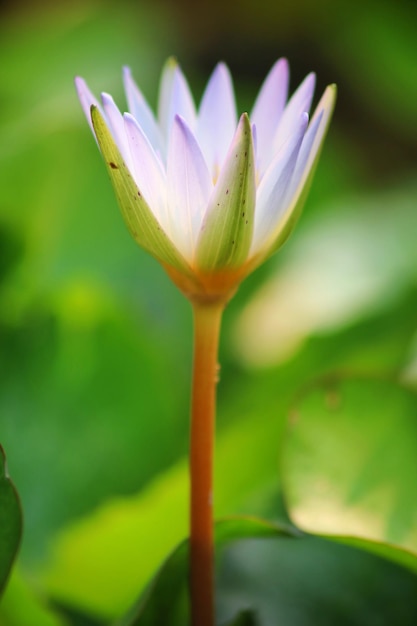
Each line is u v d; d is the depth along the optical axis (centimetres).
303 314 96
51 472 78
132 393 82
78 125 108
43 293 86
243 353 95
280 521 76
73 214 103
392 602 72
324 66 153
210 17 150
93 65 121
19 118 113
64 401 81
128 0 138
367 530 69
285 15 146
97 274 100
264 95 63
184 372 94
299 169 60
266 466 78
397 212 109
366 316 94
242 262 61
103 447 80
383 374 73
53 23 133
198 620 64
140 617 66
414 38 133
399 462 71
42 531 76
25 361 81
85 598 74
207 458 63
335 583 73
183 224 61
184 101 64
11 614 69
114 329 83
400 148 151
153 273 101
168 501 71
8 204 97
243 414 86
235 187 59
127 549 72
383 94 135
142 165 60
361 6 138
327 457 71
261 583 73
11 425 79
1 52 130
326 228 108
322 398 72
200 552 63
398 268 99
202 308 62
